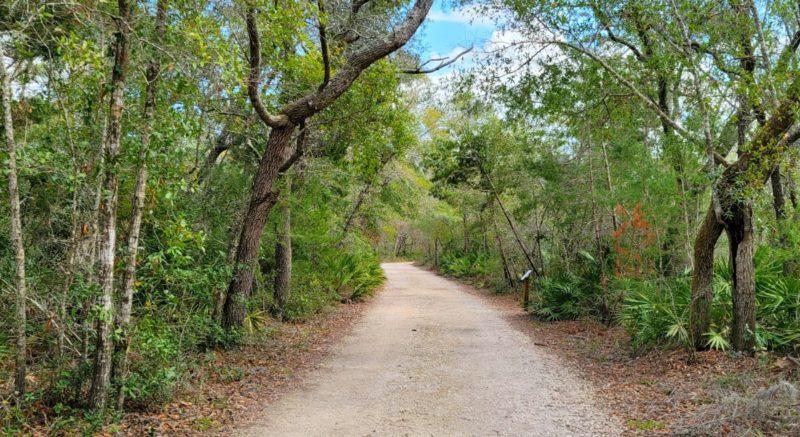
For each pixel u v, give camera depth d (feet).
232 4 21.97
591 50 32.19
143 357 20.33
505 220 71.87
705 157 29.12
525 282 49.98
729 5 26.32
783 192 36.06
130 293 18.30
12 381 19.44
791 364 21.21
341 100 36.45
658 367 24.64
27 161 16.75
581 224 48.01
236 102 30.76
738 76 25.35
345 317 45.96
